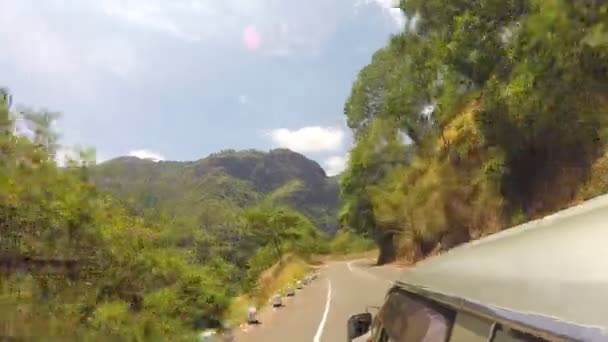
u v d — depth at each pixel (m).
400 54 39.34
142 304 12.73
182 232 15.78
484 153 30.72
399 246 66.62
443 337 2.68
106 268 11.26
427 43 34.09
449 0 28.56
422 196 42.19
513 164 25.11
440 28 31.47
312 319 21.08
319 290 36.16
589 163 20.02
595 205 2.07
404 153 58.38
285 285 43.81
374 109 63.09
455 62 26.33
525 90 20.38
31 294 9.38
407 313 3.78
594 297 1.38
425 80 38.66
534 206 23.92
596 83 17.17
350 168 71.75
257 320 20.77
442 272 3.27
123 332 11.30
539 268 1.81
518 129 23.30
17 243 9.25
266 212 84.75
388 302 4.96
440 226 38.12
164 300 13.34
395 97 44.47
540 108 20.45
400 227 61.34
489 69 24.86
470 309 2.29
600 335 1.24
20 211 9.27
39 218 9.54
